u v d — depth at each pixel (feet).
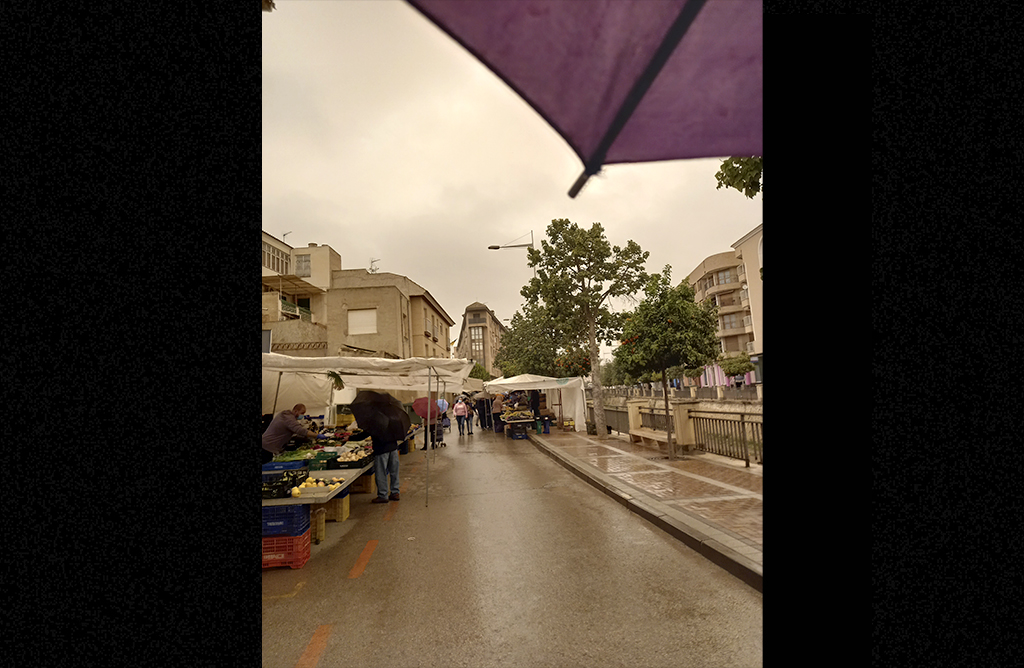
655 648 11.00
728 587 14.15
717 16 2.70
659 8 2.63
